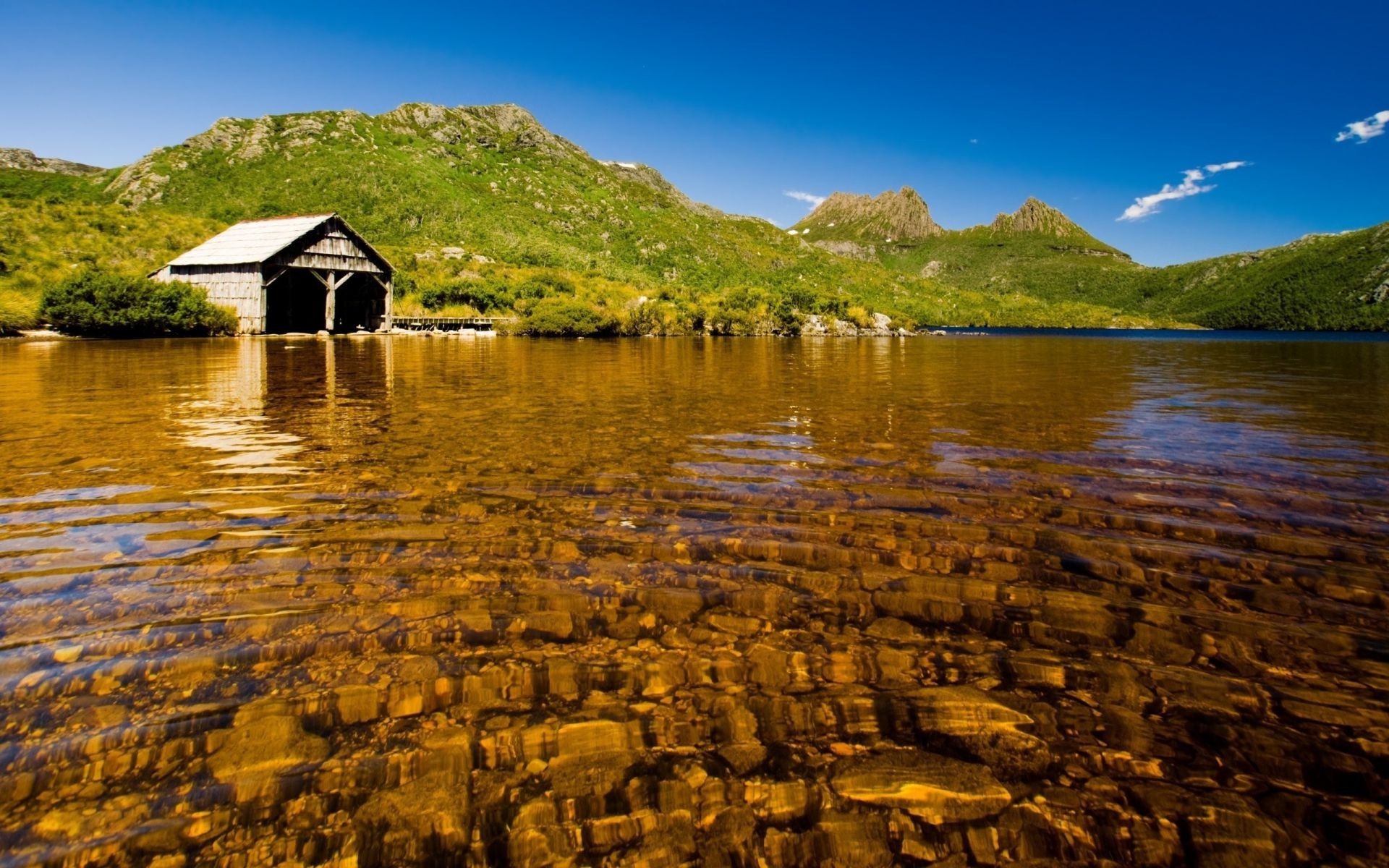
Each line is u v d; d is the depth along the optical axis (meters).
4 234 35.91
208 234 45.91
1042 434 8.08
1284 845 2.01
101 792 2.13
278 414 9.11
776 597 3.54
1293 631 3.23
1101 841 2.03
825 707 2.63
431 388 12.46
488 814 2.10
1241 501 5.23
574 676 2.80
